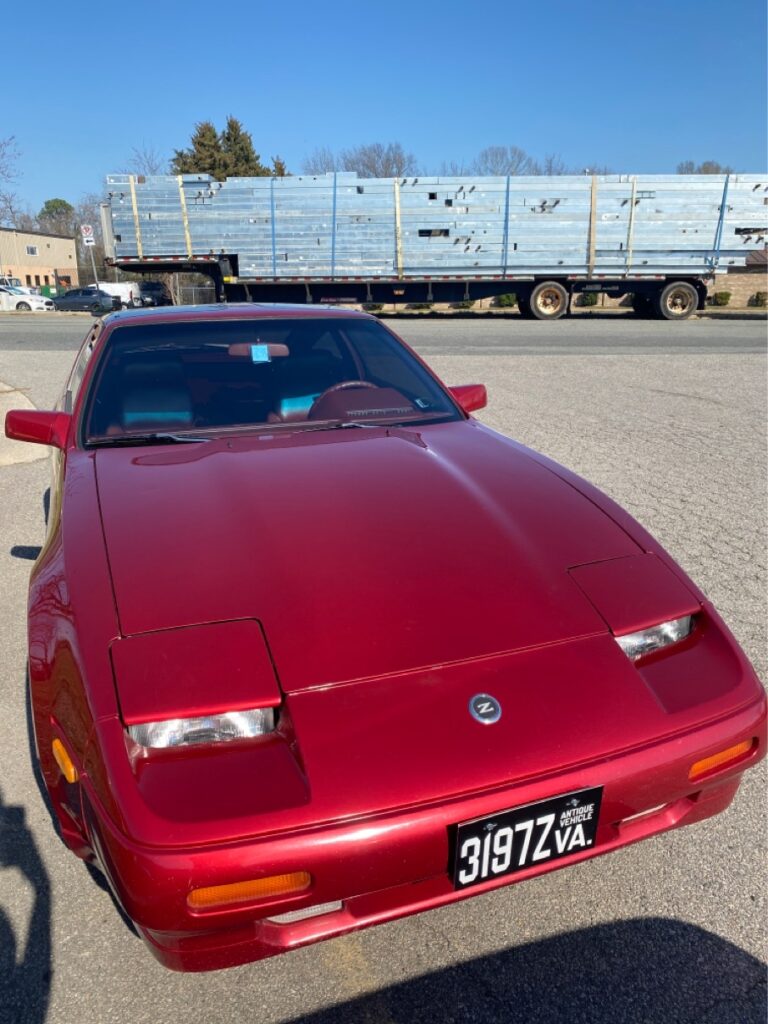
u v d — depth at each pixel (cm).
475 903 196
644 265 2198
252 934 148
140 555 189
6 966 178
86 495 224
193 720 152
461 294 2278
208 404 287
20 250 5381
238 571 183
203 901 139
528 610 180
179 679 156
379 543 196
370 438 269
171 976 176
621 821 169
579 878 203
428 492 224
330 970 178
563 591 188
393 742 151
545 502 225
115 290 3275
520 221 2162
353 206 2152
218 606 172
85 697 157
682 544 423
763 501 501
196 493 220
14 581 377
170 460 247
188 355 305
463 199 2147
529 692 163
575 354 1262
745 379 1004
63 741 163
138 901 138
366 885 145
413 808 145
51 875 203
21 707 275
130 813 141
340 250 2178
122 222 2167
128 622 169
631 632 180
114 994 171
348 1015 167
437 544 198
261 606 173
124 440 268
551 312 2264
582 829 160
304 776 146
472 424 299
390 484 228
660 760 161
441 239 2175
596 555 202
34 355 1205
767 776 242
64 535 205
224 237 2170
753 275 3750
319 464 241
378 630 170
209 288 3450
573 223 2159
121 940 185
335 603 175
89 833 156
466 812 147
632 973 176
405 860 145
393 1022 165
